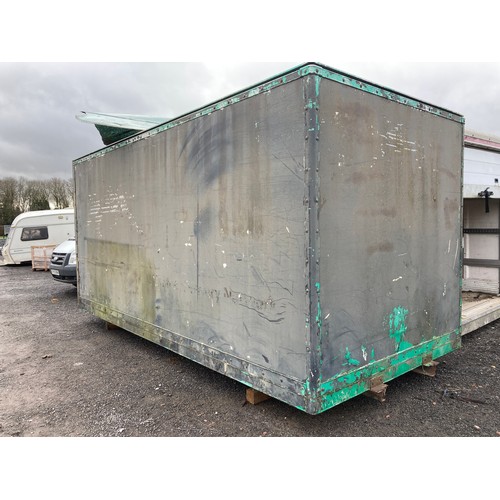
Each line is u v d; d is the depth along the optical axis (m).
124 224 4.52
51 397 3.51
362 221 2.75
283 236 2.59
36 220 15.76
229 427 2.90
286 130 2.54
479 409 3.07
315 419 2.97
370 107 2.77
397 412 3.04
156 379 3.86
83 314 6.89
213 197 3.17
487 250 5.86
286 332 2.61
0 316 6.83
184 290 3.58
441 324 3.51
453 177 3.58
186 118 3.44
